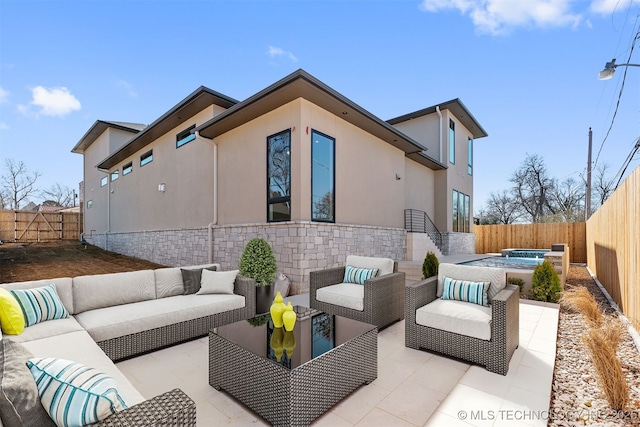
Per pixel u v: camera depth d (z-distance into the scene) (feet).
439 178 41.27
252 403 7.52
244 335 8.76
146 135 34.71
